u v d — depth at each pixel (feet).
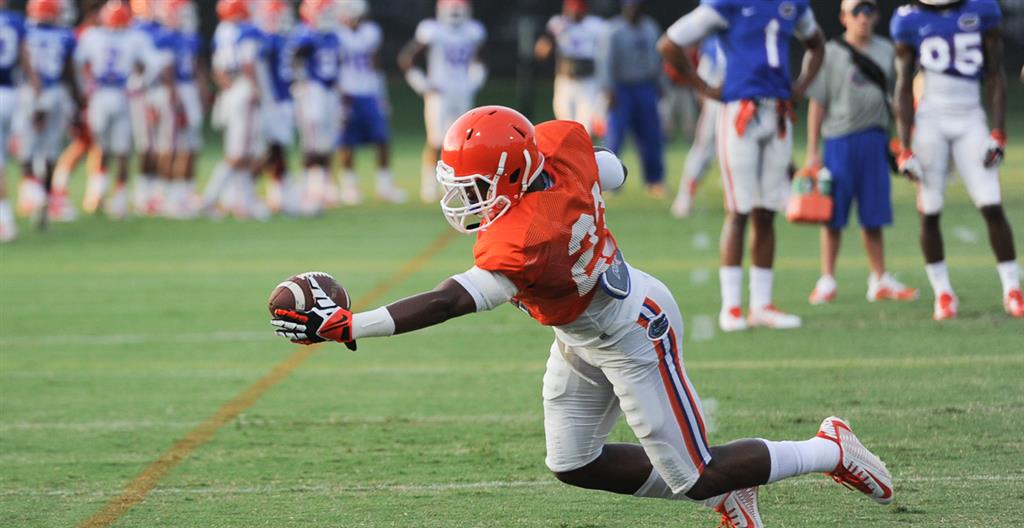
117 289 110.01
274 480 56.75
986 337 82.43
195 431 65.46
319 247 132.98
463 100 178.29
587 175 41.78
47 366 81.61
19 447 62.95
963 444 59.36
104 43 157.48
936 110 85.71
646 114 166.61
